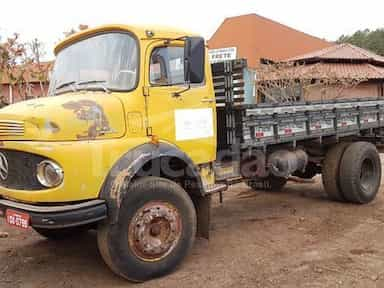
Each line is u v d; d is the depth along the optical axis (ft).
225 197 26.78
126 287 14.02
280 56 83.20
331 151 24.30
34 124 13.01
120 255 13.58
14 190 13.57
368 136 26.81
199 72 14.75
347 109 24.32
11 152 13.71
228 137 18.85
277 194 27.30
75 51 16.57
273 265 15.43
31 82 38.40
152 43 15.16
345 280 14.01
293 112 20.92
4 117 13.75
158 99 15.08
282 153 21.86
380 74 69.62
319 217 21.58
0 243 18.85
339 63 72.02
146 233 14.15
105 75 15.31
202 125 16.55
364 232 18.93
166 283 14.19
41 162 12.89
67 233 19.13
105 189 13.28
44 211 12.59
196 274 14.84
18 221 13.10
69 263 16.40
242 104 18.29
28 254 17.47
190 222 15.21
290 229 19.74
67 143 12.86
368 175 24.50
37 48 43.39
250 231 19.58
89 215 12.87
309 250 16.89
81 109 13.33
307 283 13.85
